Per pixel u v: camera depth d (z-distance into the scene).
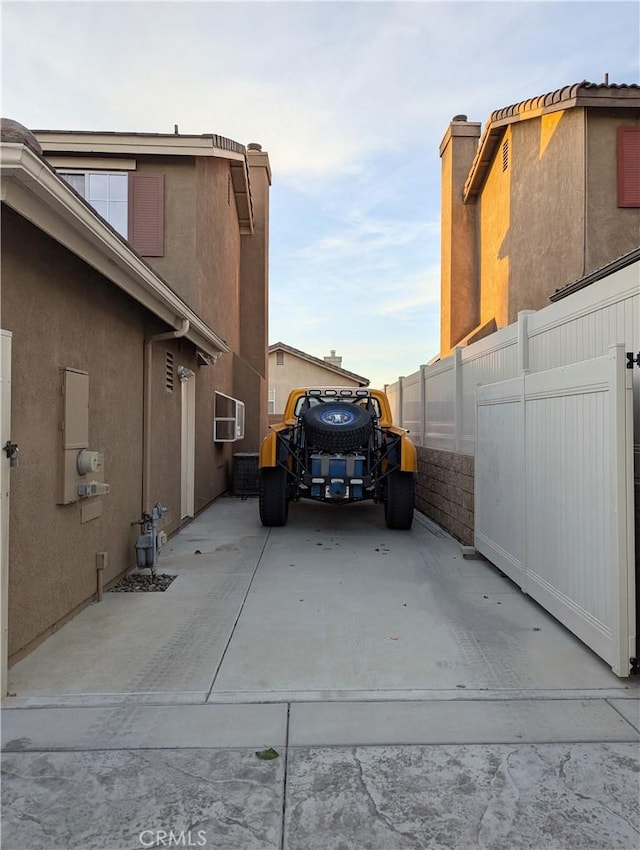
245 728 2.96
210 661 3.79
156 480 7.00
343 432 7.93
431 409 9.72
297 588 5.43
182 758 2.70
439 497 8.79
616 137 10.66
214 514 9.78
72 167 9.83
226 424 12.11
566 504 4.21
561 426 4.29
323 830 2.25
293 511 10.18
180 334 6.67
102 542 5.22
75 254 4.08
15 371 3.67
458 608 4.86
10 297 3.61
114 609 4.81
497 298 12.48
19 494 3.73
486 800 2.42
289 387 35.12
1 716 3.07
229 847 2.17
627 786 2.51
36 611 3.99
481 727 2.98
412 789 2.49
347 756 2.72
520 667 3.71
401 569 6.12
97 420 5.09
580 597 4.00
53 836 2.21
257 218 15.46
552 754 2.74
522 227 11.34
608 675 3.60
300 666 3.71
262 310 15.38
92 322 4.96
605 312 4.28
